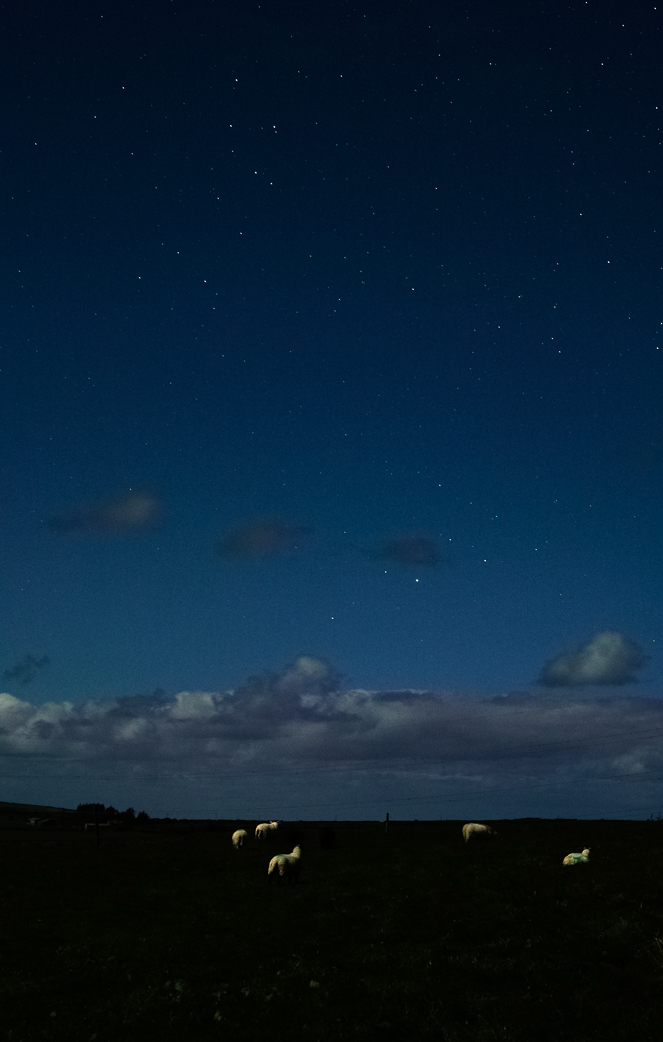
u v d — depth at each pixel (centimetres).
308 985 1722
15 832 7912
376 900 2673
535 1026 1364
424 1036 1381
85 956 2083
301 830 5828
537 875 2869
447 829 6156
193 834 7188
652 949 1705
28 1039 1423
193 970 1884
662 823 5528
